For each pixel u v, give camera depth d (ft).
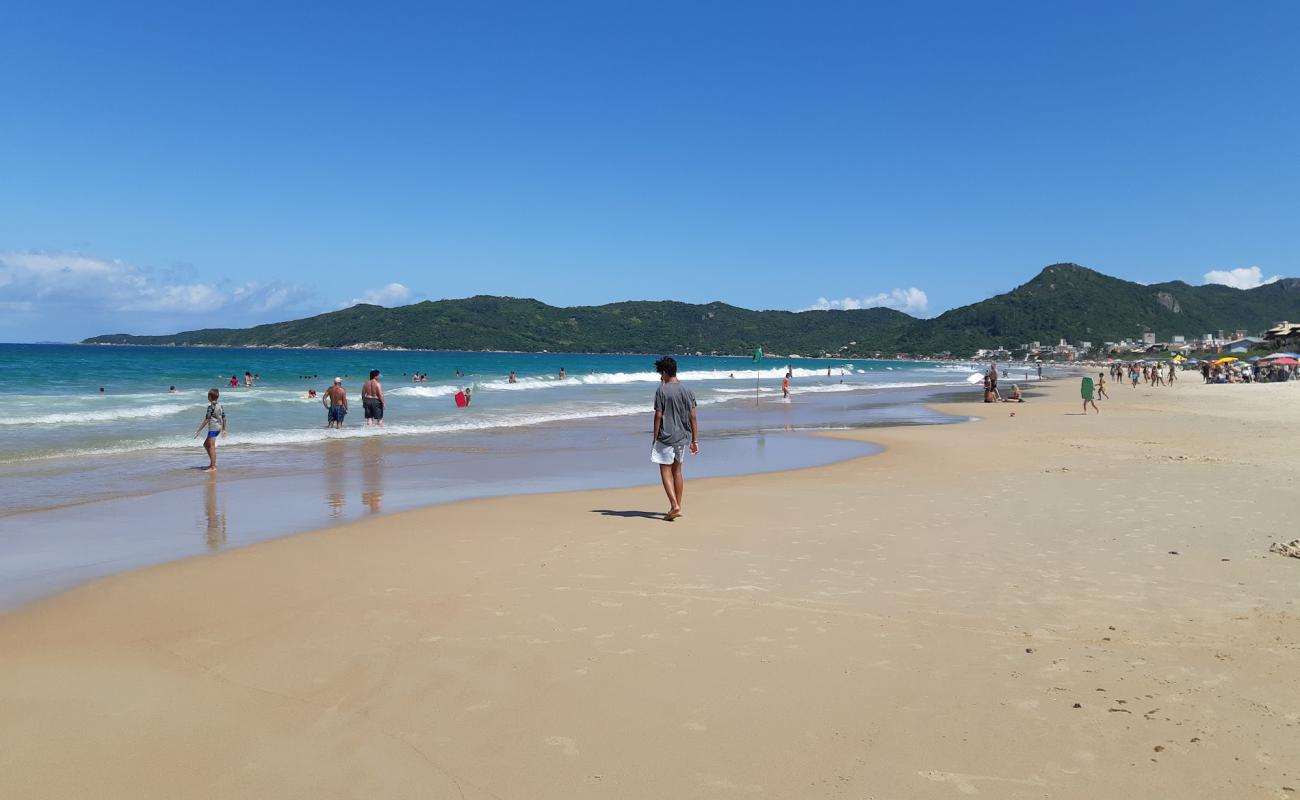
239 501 34.73
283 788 10.55
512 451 55.93
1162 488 35.04
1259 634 15.89
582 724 12.32
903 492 35.86
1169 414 92.32
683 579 20.75
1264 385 171.73
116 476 41.83
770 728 12.12
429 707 12.97
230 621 17.52
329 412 68.39
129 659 15.19
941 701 13.02
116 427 66.08
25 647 15.90
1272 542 24.17
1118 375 245.04
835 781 10.58
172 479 41.09
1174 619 17.04
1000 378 290.15
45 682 14.07
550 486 40.01
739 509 31.78
